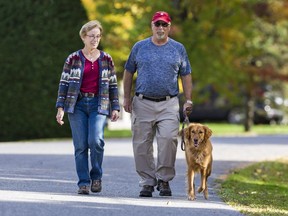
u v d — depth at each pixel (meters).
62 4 32.66
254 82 44.12
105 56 14.74
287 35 45.12
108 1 37.59
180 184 17.58
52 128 32.69
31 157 23.06
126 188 16.17
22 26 32.41
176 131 14.98
